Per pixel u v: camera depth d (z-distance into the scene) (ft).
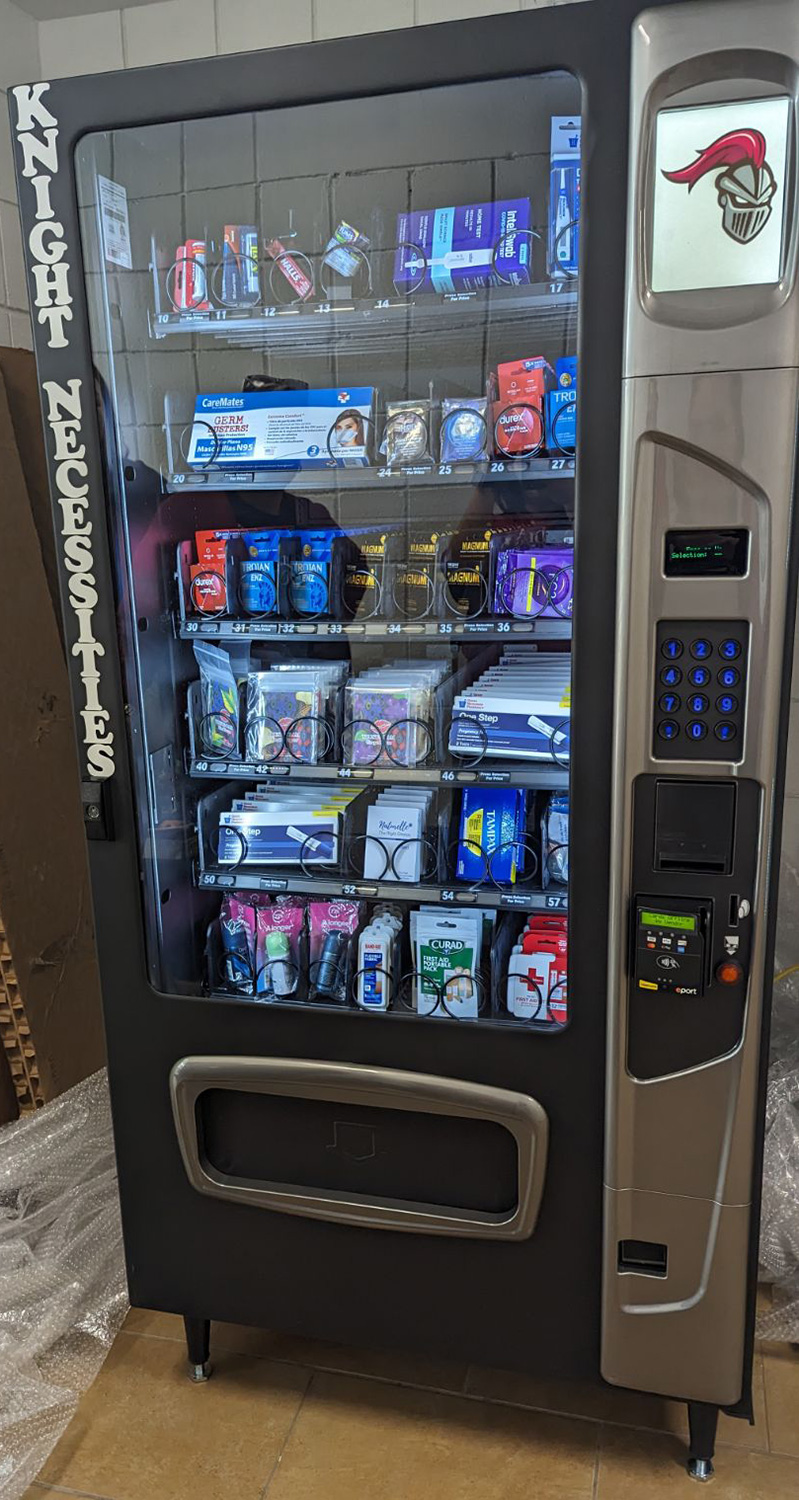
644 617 4.07
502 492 4.98
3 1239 6.33
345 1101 4.96
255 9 7.76
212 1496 5.04
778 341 3.75
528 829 5.19
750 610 3.96
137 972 5.13
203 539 5.16
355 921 5.41
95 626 4.75
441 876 5.20
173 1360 5.91
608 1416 5.46
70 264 4.41
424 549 5.08
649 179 3.76
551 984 5.03
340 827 5.31
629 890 4.33
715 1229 4.56
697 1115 4.46
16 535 7.48
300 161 5.30
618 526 4.08
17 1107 7.56
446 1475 5.13
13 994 7.24
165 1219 5.48
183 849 5.46
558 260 4.50
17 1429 5.36
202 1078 5.10
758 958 4.26
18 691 7.36
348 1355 5.94
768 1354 5.88
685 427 3.88
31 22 8.20
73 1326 6.08
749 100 3.64
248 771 5.20
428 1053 4.80
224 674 5.37
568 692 4.94
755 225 3.71
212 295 5.33
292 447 5.02
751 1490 5.00
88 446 4.58
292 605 5.20
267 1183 5.27
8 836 7.18
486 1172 4.96
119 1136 5.42
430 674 5.36
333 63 4.02
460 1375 5.77
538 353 5.10
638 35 3.67
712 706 4.08
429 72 3.94
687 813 4.20
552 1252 4.89
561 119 4.37
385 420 5.10
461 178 5.20
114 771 4.89
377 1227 5.06
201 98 4.18
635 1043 4.46
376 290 5.30
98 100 4.25
